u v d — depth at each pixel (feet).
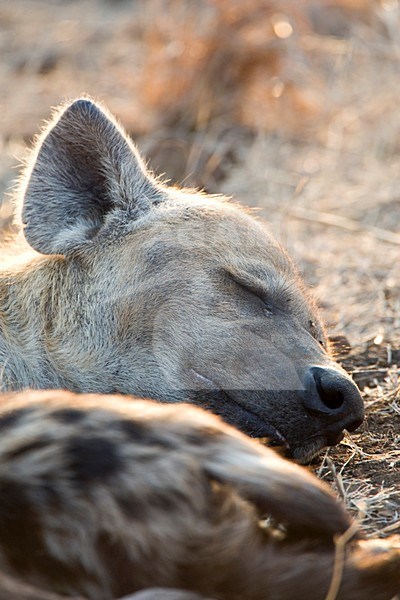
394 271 34.88
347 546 15.80
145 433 15.10
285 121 47.98
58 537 14.23
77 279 23.61
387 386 27.04
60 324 23.43
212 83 48.14
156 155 45.19
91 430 15.01
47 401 15.71
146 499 14.42
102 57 56.80
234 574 14.51
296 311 23.34
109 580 14.26
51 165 24.18
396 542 17.19
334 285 34.14
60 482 14.44
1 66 55.93
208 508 14.62
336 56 52.03
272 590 14.57
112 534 14.20
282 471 15.23
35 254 24.84
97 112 24.25
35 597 13.79
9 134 47.78
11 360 23.41
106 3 66.33
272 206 39.83
